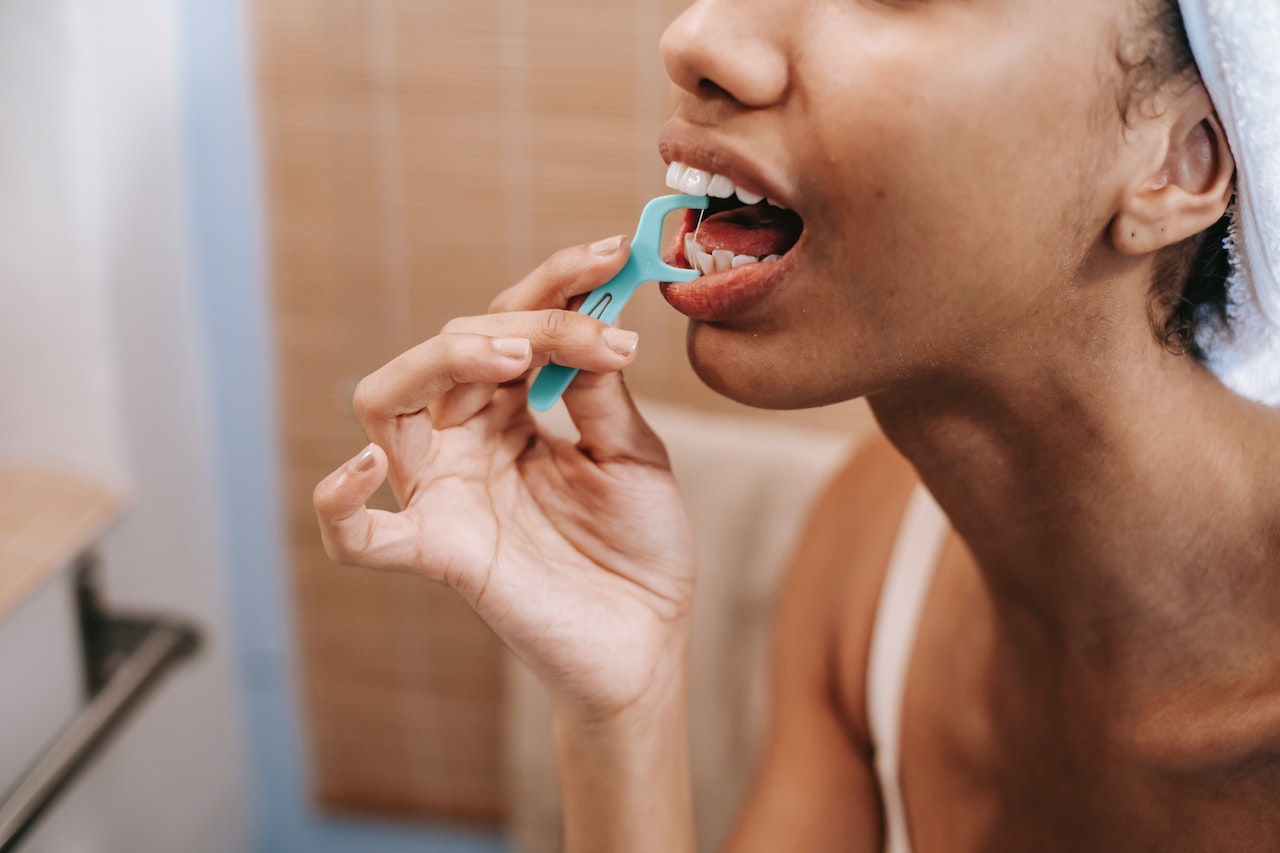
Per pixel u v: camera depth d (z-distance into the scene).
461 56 0.86
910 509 0.63
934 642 0.59
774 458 0.87
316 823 1.10
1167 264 0.45
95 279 0.78
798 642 0.66
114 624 0.78
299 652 1.05
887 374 0.44
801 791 0.62
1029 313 0.44
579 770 0.53
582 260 0.46
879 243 0.42
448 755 1.06
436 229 0.91
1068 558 0.48
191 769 0.97
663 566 0.52
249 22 0.86
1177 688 0.48
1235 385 0.49
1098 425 0.46
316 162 0.90
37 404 0.81
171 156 0.88
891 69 0.41
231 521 1.01
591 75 0.86
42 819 0.69
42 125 0.76
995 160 0.41
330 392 0.96
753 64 0.41
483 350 0.46
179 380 0.92
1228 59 0.41
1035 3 0.41
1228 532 0.46
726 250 0.45
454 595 1.01
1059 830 0.53
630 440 0.52
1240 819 0.47
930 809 0.59
